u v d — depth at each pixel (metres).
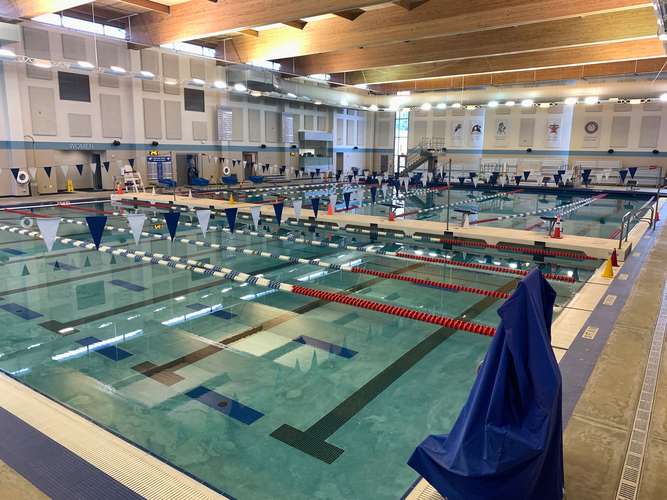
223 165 16.48
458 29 9.37
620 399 2.48
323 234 8.16
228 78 15.65
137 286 5.06
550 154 18.84
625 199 14.09
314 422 2.61
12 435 2.18
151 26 11.30
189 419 2.63
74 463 1.98
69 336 3.77
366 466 2.24
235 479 2.15
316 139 19.58
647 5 7.60
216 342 3.68
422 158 20.03
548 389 1.38
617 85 15.32
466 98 17.58
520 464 1.37
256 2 9.09
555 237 6.76
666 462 1.96
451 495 1.49
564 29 10.41
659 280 4.77
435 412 2.72
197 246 7.07
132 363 3.31
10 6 9.39
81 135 12.80
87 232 7.93
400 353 3.50
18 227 8.27
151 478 1.90
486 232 7.21
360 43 10.92
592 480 1.85
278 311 4.36
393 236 7.93
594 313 3.80
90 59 12.37
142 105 13.91
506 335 1.41
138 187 14.09
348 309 4.42
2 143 11.48
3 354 3.45
